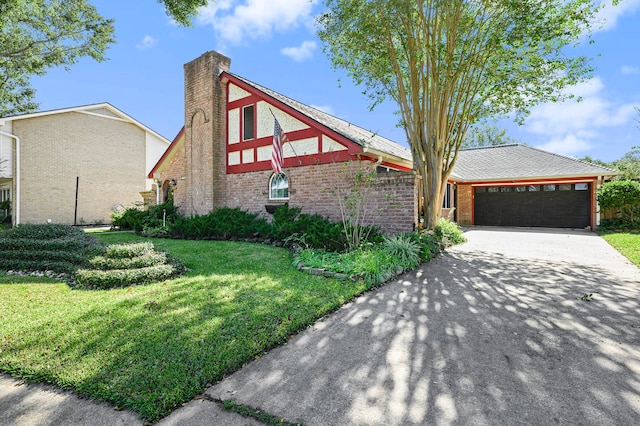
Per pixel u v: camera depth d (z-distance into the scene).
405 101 9.72
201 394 2.28
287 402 2.18
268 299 4.15
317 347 2.99
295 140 10.43
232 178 12.21
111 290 4.71
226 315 3.60
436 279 5.46
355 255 6.30
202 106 12.45
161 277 5.25
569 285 5.09
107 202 19.95
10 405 2.17
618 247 8.78
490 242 10.40
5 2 11.81
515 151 19.22
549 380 2.43
